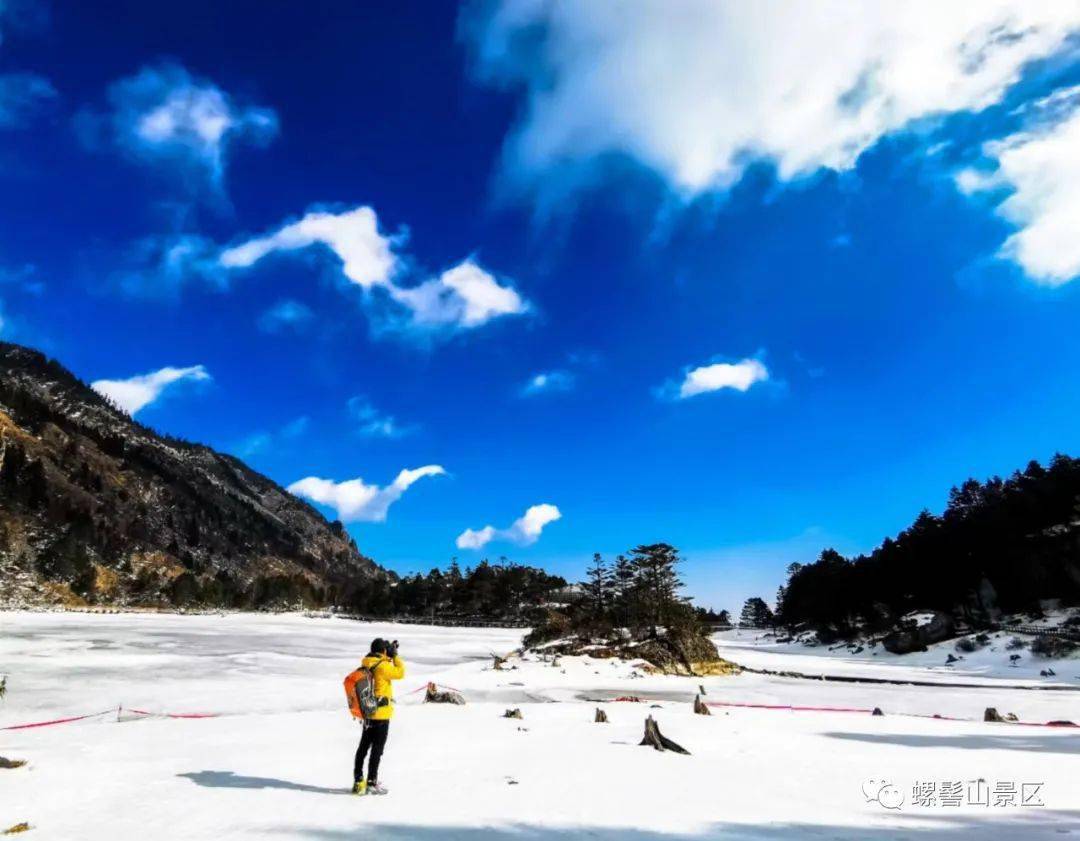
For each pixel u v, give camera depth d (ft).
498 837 18.62
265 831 19.10
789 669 163.02
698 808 22.82
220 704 66.13
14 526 377.30
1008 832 20.85
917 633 214.28
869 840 19.40
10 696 68.23
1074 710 77.97
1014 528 243.60
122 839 18.28
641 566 155.43
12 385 599.98
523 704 69.87
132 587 385.09
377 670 25.26
